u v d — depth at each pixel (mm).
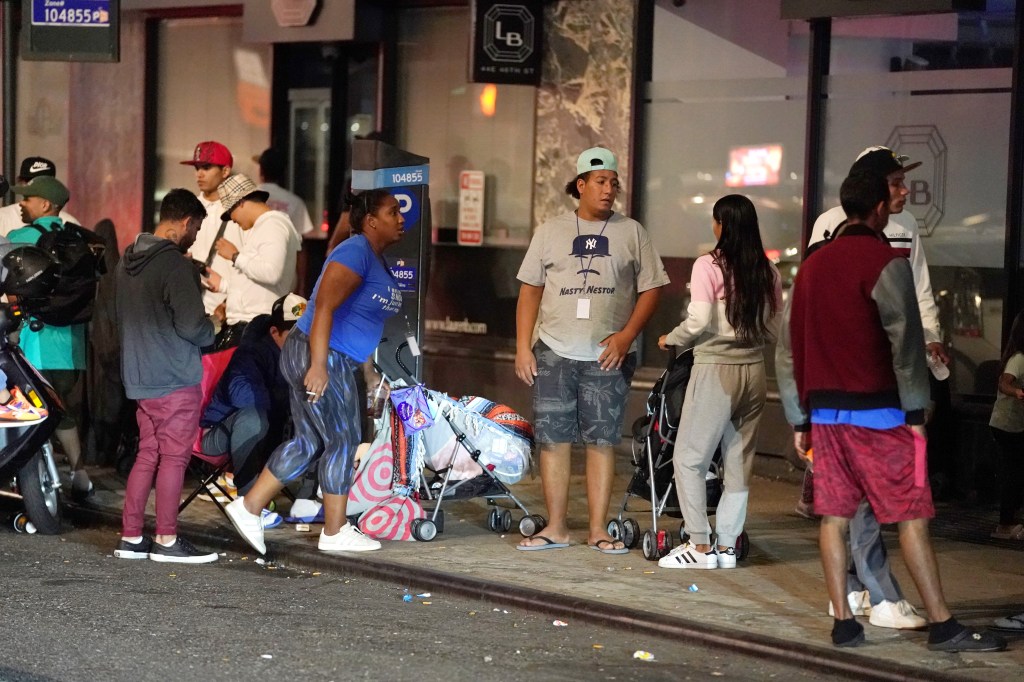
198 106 17922
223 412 10719
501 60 14953
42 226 12094
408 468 10469
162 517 9992
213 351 11398
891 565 9922
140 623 8312
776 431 14000
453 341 16047
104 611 8570
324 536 10055
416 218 11422
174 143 18141
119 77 18281
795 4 13062
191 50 17922
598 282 10016
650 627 8273
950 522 11648
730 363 9492
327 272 9711
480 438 10523
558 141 15242
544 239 10156
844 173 13727
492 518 10828
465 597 9047
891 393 7660
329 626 8344
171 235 10125
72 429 11703
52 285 10484
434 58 16203
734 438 9695
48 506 10836
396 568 9500
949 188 13086
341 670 7480
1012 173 12633
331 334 9906
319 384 9680
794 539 10758
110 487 12445
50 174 13352
